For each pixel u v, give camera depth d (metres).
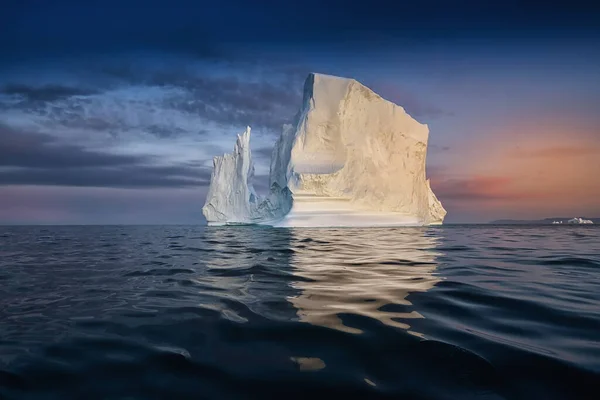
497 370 2.53
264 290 5.34
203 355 2.93
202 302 4.66
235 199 37.38
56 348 3.12
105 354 2.98
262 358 2.85
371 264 8.05
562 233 23.23
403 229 26.83
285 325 3.61
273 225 31.05
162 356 2.92
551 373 2.45
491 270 7.10
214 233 24.08
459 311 4.03
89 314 4.17
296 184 28.73
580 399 2.15
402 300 4.59
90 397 2.31
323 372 2.58
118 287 5.76
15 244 15.62
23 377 2.59
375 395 2.26
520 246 12.77
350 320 3.74
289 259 9.09
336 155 29.50
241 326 3.61
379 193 29.92
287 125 34.38
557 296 4.70
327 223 28.62
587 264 7.96
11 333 3.53
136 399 2.28
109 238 19.86
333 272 6.98
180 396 2.31
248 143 37.06
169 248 12.81
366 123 30.14
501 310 4.05
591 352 2.77
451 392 2.28
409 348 2.96
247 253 10.66
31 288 5.73
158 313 4.16
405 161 31.11
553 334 3.22
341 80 29.94
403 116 30.92
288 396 2.28
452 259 8.91
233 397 2.29
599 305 4.23
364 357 2.82
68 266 8.25
